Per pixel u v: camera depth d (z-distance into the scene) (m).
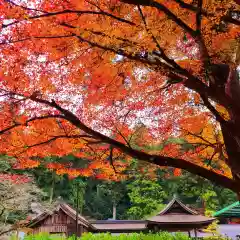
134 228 30.95
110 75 5.88
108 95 6.46
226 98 5.13
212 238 19.19
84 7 4.86
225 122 5.36
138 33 4.72
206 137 8.12
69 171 7.64
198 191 29.19
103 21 4.80
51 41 5.26
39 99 5.50
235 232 25.25
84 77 5.97
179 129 8.19
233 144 5.53
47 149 6.61
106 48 4.97
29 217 21.78
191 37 5.12
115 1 4.79
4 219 18.81
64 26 4.89
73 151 7.18
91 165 7.60
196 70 5.21
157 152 8.48
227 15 4.50
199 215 25.55
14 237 18.66
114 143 5.38
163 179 34.28
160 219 25.16
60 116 5.44
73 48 5.36
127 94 6.55
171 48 5.36
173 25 4.91
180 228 25.25
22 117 6.05
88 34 4.88
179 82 5.41
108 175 8.07
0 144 6.38
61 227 28.17
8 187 17.02
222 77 5.18
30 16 4.71
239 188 5.07
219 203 33.50
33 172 41.34
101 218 48.03
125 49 4.91
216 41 5.04
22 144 6.36
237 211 10.75
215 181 5.17
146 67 5.47
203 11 4.40
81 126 5.44
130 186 35.38
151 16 4.79
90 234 20.11
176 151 8.45
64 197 44.12
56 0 4.82
